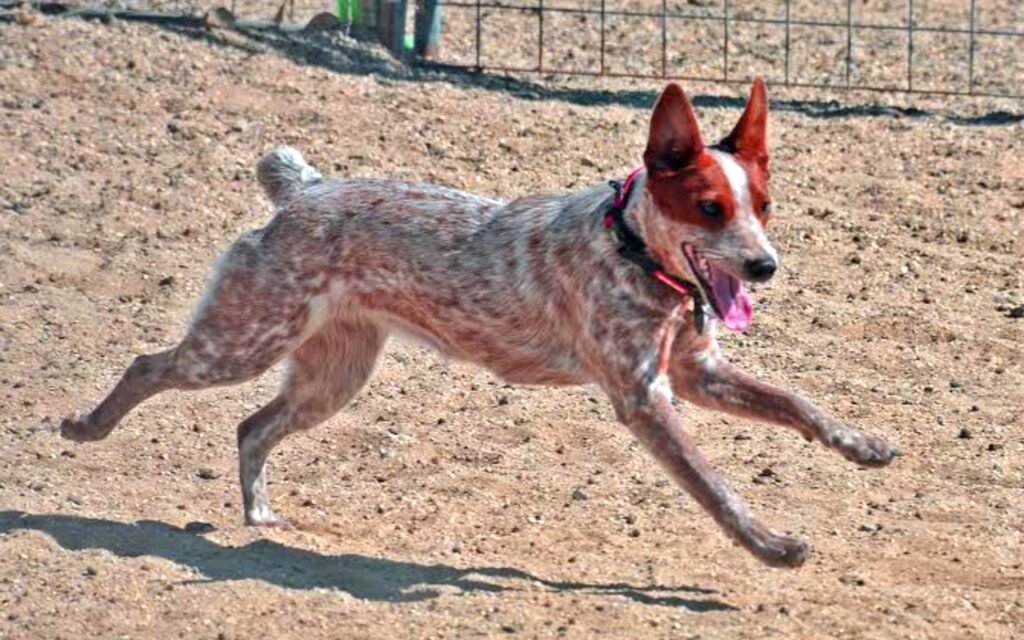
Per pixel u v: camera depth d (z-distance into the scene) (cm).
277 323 1118
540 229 1086
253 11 2127
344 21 2056
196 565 1061
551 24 2223
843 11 2338
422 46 2045
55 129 1778
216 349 1124
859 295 1552
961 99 2019
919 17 2325
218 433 1291
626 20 2253
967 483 1221
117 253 1580
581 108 1938
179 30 2000
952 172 1808
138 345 1425
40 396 1329
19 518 1121
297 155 1167
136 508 1162
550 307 1080
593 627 987
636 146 1838
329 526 1150
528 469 1241
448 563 1086
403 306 1121
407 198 1123
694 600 1030
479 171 1755
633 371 1048
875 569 1085
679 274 1030
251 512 1150
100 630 982
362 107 1880
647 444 1048
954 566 1088
